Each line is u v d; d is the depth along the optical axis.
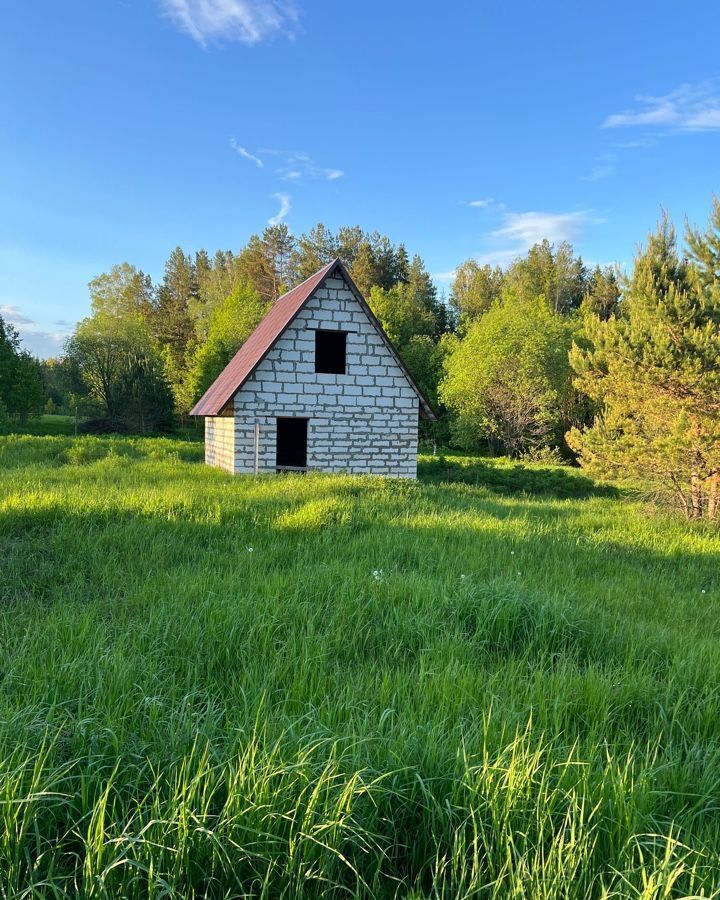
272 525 8.60
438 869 2.20
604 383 14.13
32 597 5.56
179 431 52.38
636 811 2.35
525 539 8.78
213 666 3.93
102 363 48.81
